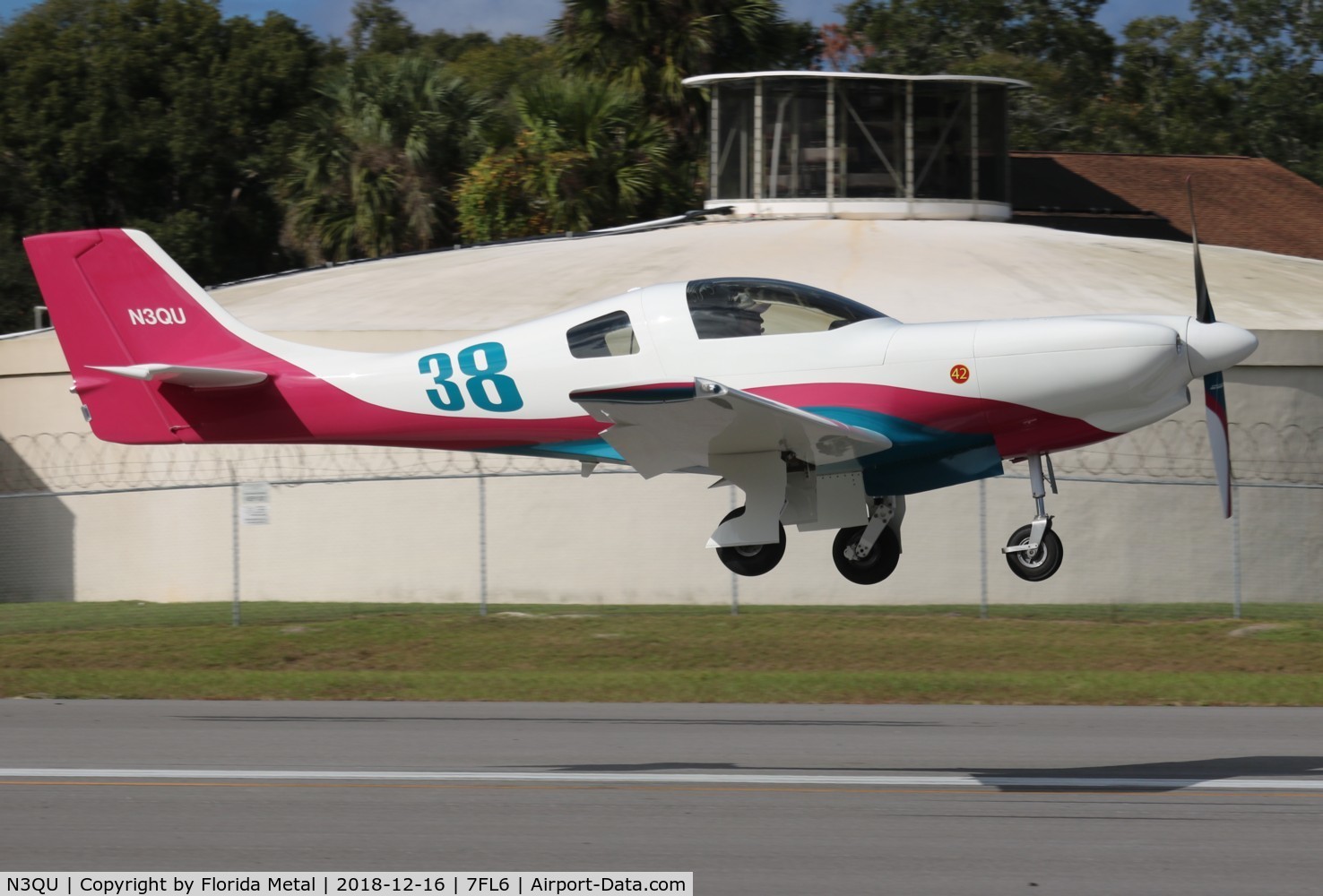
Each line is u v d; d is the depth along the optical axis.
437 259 85.12
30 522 70.06
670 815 28.73
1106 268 75.25
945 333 36.47
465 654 51.28
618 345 37.88
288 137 159.25
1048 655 49.66
